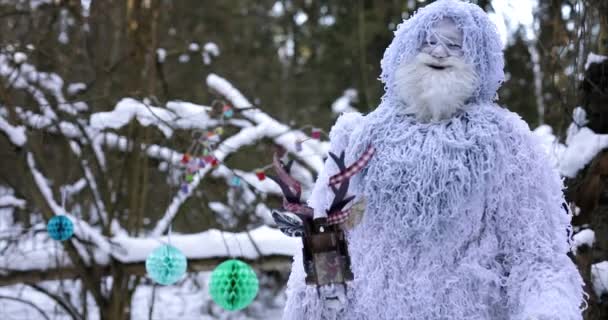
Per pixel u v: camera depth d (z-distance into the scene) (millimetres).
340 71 10680
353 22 10398
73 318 4625
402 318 2041
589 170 3125
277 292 7121
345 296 1924
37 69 5070
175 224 5137
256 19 11414
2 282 4207
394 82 2186
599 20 3369
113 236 4719
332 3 10969
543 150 2098
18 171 4613
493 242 2012
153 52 5191
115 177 5062
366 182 2115
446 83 2053
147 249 4383
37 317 5898
